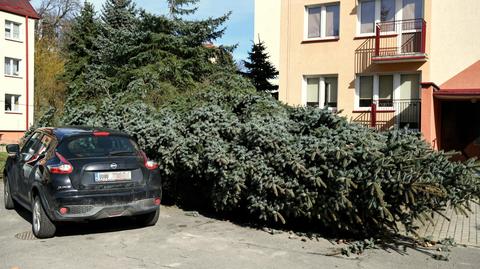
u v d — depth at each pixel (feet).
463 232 25.32
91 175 22.30
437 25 55.88
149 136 28.99
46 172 22.34
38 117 44.50
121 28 62.28
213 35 63.62
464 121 56.85
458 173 20.57
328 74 61.57
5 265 18.49
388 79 58.23
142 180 23.66
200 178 27.96
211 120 27.22
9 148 28.22
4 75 122.83
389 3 58.18
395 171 20.86
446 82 55.52
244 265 18.85
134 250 20.77
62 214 21.62
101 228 24.79
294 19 63.82
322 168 21.95
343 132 23.25
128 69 58.13
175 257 19.79
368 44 58.85
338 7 61.46
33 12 132.16
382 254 20.76
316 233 24.00
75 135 23.75
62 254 20.06
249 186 24.72
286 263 19.22
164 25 60.18
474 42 54.54
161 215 28.19
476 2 54.39
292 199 22.91
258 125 24.66
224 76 60.49
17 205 30.48
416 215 21.57
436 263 19.56
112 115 33.83
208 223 26.21
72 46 121.39
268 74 82.12
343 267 18.83
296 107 28.30
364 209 21.90
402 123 56.70
